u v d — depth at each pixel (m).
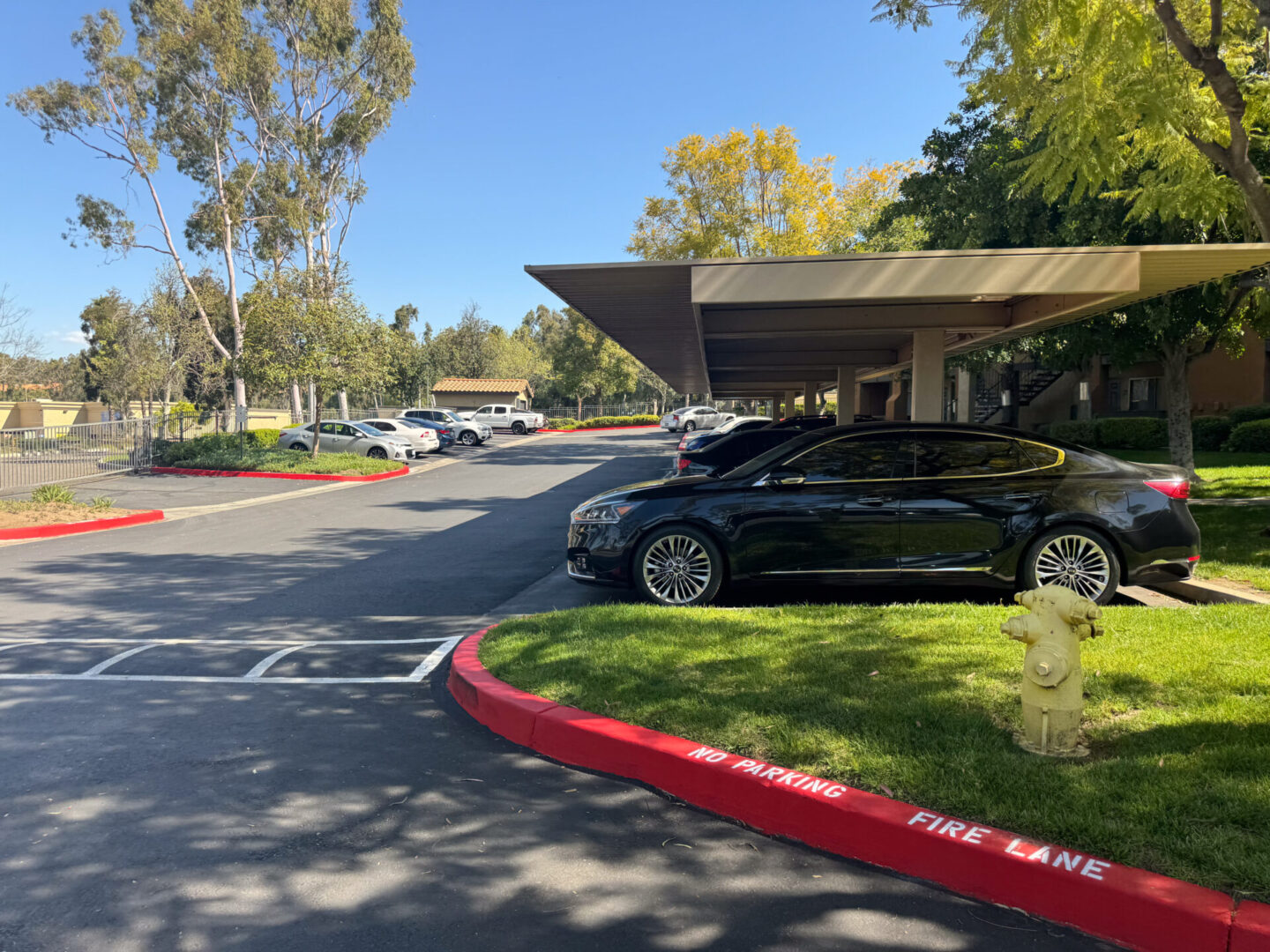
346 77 40.00
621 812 3.98
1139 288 10.22
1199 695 4.46
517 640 6.24
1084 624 3.97
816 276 9.88
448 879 3.39
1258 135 10.74
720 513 7.36
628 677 5.21
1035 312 12.34
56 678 6.39
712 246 39.84
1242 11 8.95
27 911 3.19
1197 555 6.97
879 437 7.36
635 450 37.66
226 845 3.70
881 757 3.97
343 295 27.92
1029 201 15.11
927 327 13.29
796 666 5.27
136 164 35.22
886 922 3.03
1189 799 3.40
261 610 8.78
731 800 3.93
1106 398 29.20
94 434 25.59
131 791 4.30
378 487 23.17
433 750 4.80
